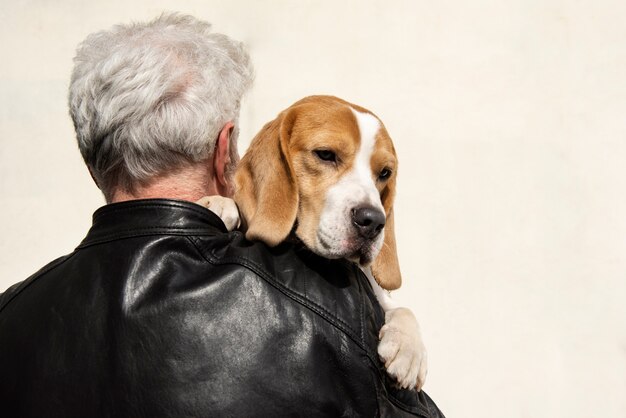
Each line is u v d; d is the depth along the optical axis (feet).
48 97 18.74
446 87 18.01
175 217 6.48
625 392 17.08
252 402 5.94
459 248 17.75
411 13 18.13
